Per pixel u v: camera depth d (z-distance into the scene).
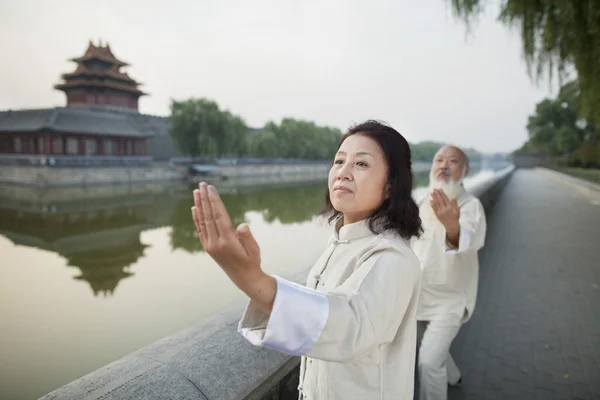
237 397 1.37
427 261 2.47
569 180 25.39
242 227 0.71
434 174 2.63
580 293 5.04
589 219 11.50
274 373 1.55
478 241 2.28
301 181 50.53
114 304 8.73
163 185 38.75
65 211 23.78
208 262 12.52
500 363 3.36
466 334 3.92
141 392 1.25
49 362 6.20
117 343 6.82
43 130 37.34
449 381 3.01
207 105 43.19
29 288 10.13
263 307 0.76
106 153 42.41
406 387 1.02
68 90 52.31
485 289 5.25
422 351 2.42
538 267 6.32
